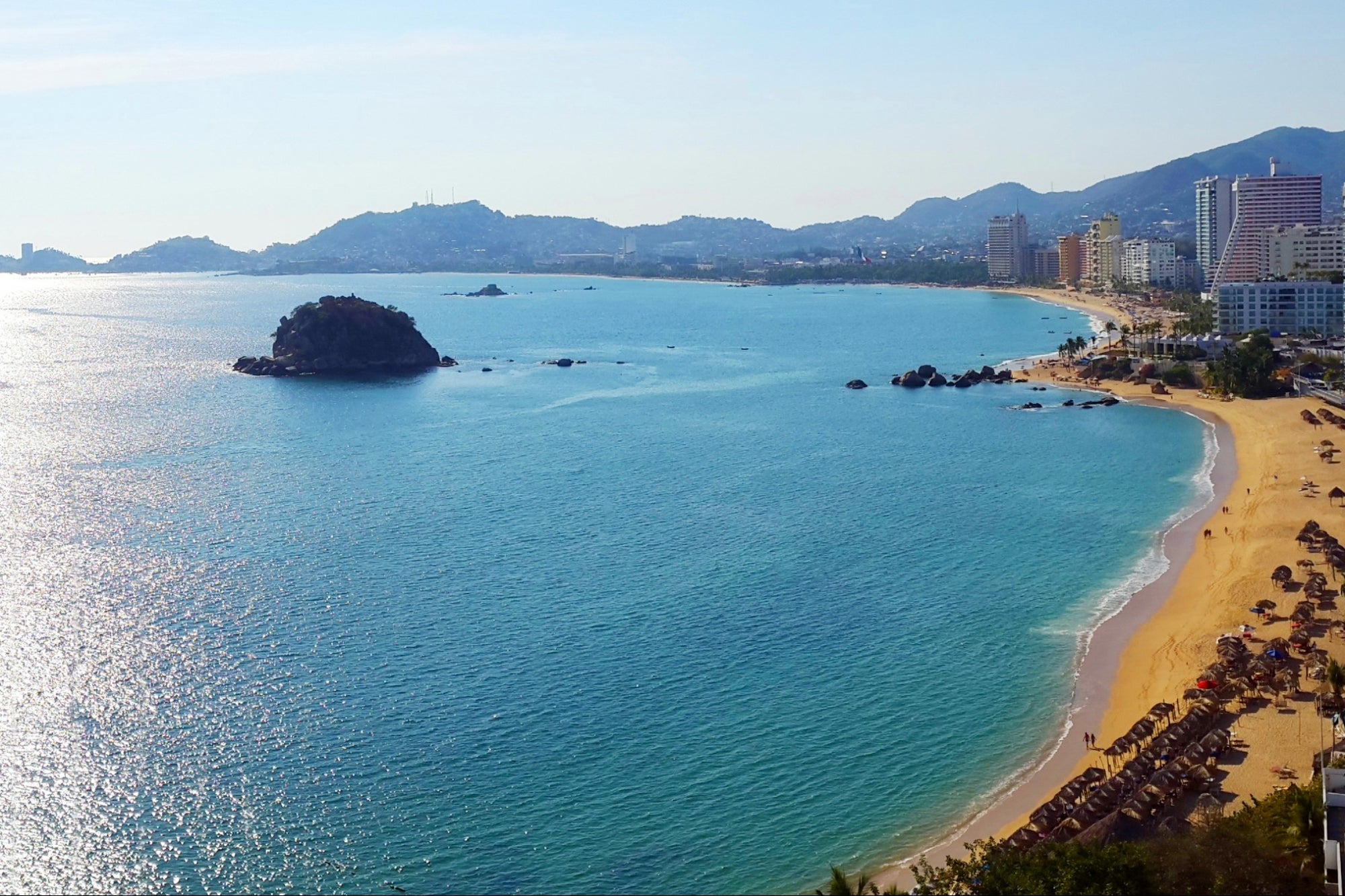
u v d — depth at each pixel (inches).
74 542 7273.6
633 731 4771.2
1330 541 6791.3
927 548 7190.0
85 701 4992.6
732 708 4970.5
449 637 5689.0
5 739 4672.7
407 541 7298.2
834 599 6254.9
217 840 4055.1
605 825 4146.2
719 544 7229.3
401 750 4608.8
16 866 3909.9
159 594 6279.5
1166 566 6815.9
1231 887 3336.6
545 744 4660.4
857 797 4328.3
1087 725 4857.3
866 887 3774.6
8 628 5777.6
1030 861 3472.0
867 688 5182.1
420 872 3892.7
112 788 4350.4
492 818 4175.7
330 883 3841.0
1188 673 5265.8
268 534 7445.9
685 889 3831.2
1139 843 3663.9
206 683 5162.4
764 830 4128.9
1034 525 7711.6
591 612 6033.5
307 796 4301.2
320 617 5935.0
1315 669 5068.9
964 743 4722.0
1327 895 3294.8
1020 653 5570.9
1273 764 4389.8
